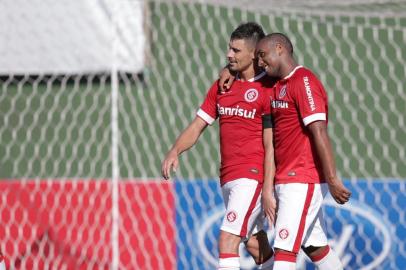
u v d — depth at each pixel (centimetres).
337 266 1919
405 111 3231
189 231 2655
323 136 1714
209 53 3319
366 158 3169
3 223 2719
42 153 3228
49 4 3278
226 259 1847
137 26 3250
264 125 1853
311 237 1872
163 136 3219
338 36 3312
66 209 2703
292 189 1767
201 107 1967
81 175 3194
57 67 3266
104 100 3269
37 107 3272
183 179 2841
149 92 3256
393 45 3309
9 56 3281
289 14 3228
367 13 2758
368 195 2655
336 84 3262
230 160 1891
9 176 3222
